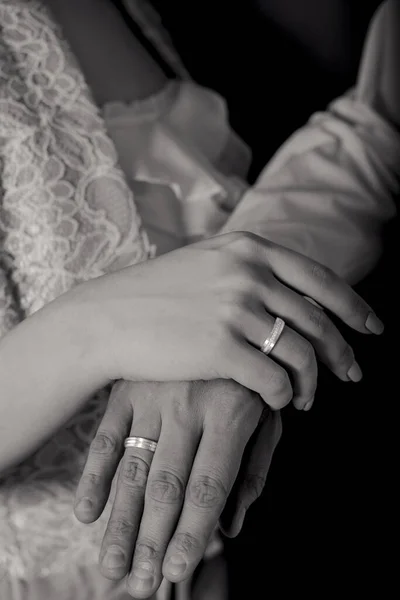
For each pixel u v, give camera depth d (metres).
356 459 0.72
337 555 0.71
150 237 0.64
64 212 0.58
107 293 0.51
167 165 0.68
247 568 0.70
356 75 0.94
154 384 0.51
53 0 0.69
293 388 0.52
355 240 0.66
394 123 0.77
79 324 0.50
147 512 0.47
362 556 0.71
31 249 0.58
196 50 0.95
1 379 0.50
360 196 0.69
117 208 0.59
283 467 0.72
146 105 0.71
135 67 0.73
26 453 0.52
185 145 0.70
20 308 0.58
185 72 0.80
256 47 0.94
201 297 0.50
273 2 0.92
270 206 0.66
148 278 0.51
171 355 0.49
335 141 0.73
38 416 0.50
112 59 0.71
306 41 0.93
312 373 0.52
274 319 0.50
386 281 0.71
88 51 0.70
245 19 0.93
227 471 0.48
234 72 0.95
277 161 0.75
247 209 0.67
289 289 0.52
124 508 0.48
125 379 0.51
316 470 0.72
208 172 0.70
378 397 0.73
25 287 0.58
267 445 0.54
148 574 0.46
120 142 0.67
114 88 0.70
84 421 0.56
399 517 0.71
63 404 0.51
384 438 0.73
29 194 0.58
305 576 0.70
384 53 0.79
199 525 0.46
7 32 0.62
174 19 0.94
